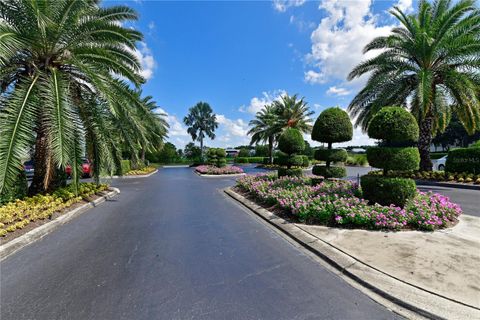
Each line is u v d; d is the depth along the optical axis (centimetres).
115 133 750
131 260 325
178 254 346
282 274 289
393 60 1060
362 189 534
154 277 280
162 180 1430
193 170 2520
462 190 841
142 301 233
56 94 529
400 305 227
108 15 694
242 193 827
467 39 884
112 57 646
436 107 1055
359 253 326
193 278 278
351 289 256
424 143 1134
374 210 444
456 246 337
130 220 525
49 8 571
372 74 1120
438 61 1030
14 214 461
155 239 407
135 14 722
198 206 676
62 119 515
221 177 1617
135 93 722
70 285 262
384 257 310
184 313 216
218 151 2211
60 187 734
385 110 529
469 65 954
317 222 460
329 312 218
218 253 351
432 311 212
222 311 219
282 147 938
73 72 656
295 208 489
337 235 396
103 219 533
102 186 868
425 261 295
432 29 991
